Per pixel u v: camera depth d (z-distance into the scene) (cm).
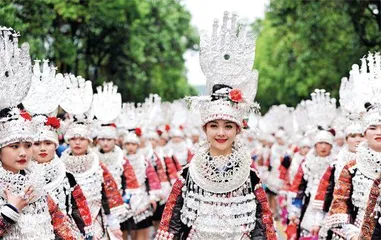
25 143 589
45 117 742
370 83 788
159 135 1508
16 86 598
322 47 2525
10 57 596
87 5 2298
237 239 620
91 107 988
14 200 575
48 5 1970
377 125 718
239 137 648
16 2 1875
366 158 723
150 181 1238
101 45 2845
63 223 638
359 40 2366
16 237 594
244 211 620
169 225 632
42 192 610
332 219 736
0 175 585
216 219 618
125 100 3344
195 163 624
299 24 2538
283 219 1423
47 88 763
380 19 2288
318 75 2752
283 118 2203
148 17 3459
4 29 598
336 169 903
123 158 1098
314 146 1076
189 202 625
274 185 1928
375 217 620
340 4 2388
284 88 3609
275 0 2709
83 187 877
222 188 618
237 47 638
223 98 616
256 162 2084
